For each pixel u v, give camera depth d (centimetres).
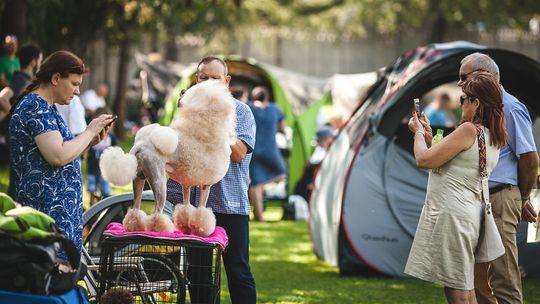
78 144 609
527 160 745
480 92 677
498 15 3800
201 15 2855
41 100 610
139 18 2205
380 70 1241
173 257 692
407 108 1120
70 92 619
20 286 524
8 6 1648
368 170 1113
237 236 711
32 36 1861
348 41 4362
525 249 1061
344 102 2339
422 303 950
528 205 782
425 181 1111
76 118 1010
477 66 743
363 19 4212
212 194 705
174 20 2406
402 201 1102
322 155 1772
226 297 969
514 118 746
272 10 4153
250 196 1667
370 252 1102
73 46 2128
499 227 745
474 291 717
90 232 814
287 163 1983
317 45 4356
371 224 1104
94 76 3753
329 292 1009
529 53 4309
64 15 1998
